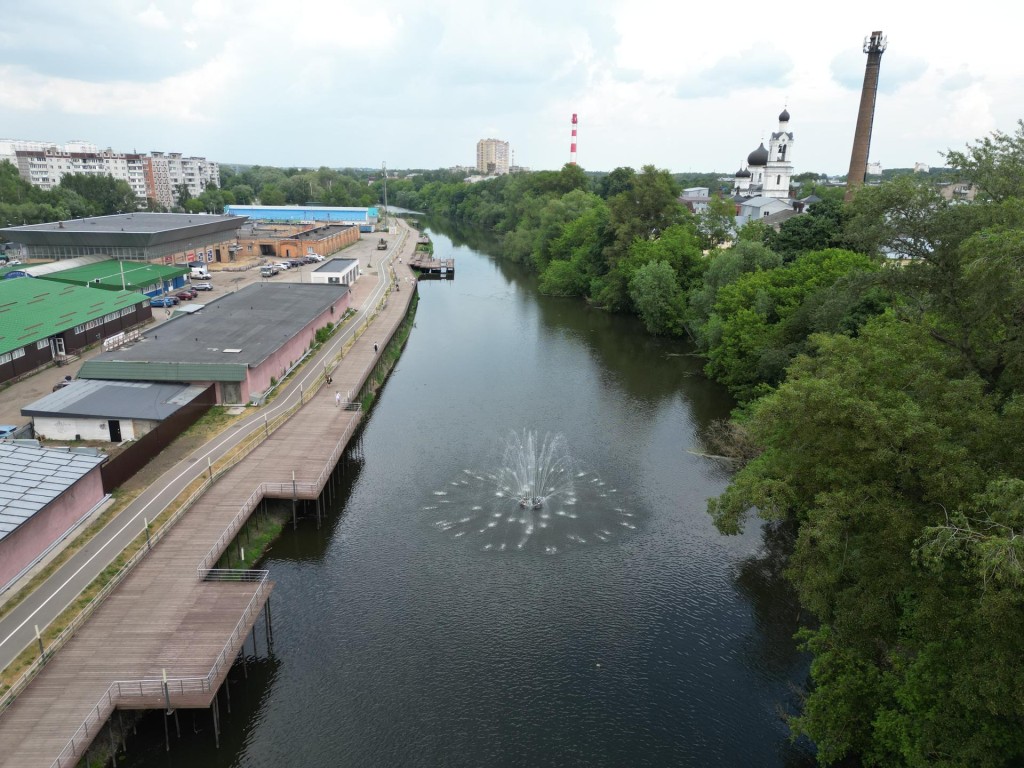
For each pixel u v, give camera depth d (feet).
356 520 170.40
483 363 298.15
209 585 126.62
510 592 145.28
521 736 111.96
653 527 170.09
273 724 112.16
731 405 249.14
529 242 572.10
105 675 104.73
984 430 87.61
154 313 337.31
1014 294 94.63
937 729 83.92
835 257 255.91
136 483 163.43
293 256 541.75
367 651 128.26
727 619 139.33
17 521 124.16
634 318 388.37
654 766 107.76
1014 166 128.88
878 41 435.12
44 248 404.16
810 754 110.01
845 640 101.86
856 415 92.27
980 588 79.46
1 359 224.53
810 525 100.58
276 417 206.18
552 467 199.72
